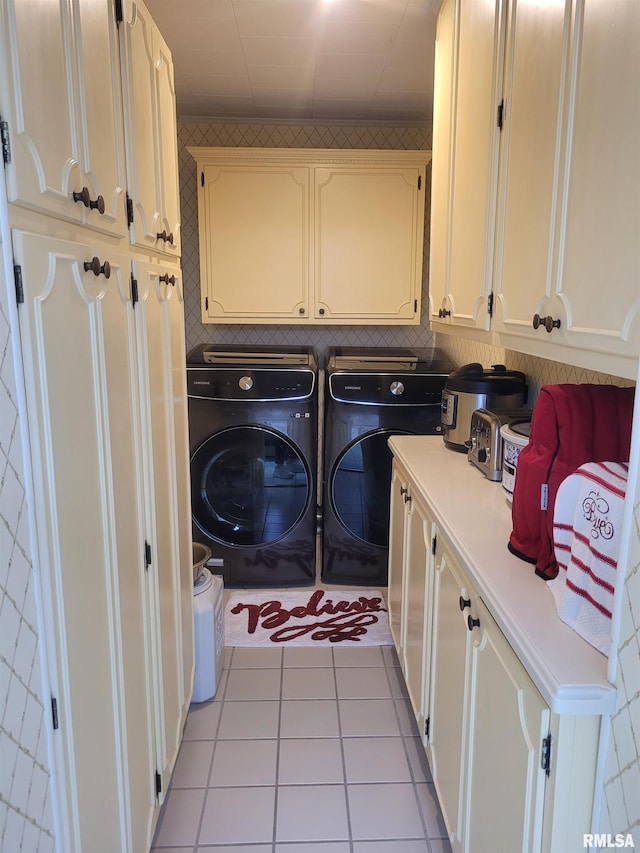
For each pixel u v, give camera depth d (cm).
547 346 128
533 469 131
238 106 315
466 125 185
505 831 112
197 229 351
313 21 215
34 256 82
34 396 82
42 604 86
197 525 307
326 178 317
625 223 96
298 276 325
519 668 107
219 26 219
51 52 89
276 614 288
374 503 308
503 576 129
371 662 253
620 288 97
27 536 81
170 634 172
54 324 89
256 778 191
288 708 224
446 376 296
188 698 198
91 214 107
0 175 74
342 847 167
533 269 134
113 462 118
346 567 314
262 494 306
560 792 94
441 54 212
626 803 85
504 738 113
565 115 117
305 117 334
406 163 316
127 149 131
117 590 119
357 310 329
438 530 168
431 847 168
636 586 84
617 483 103
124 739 124
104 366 111
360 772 194
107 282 115
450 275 206
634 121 93
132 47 134
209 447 299
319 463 369
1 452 74
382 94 294
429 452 231
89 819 104
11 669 77
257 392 294
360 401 297
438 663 168
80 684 99
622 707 87
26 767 82
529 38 135
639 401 83
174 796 184
